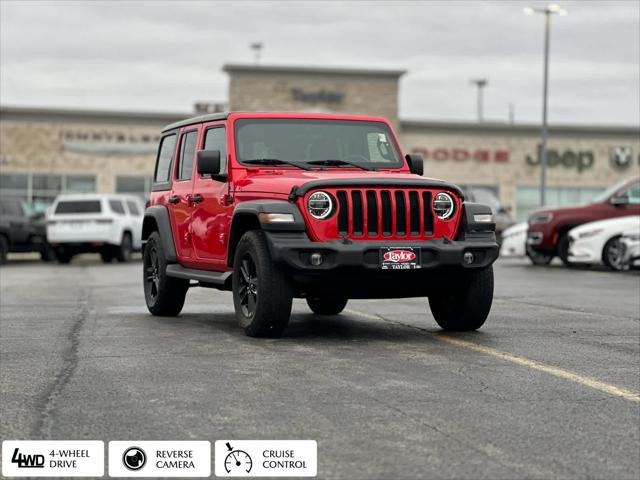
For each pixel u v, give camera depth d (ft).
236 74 185.26
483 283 32.60
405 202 31.04
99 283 64.08
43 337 32.58
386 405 21.15
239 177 33.83
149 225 41.34
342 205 30.66
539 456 17.04
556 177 193.06
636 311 41.57
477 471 16.17
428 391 22.65
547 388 23.02
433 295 33.81
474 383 23.63
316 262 30.14
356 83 188.14
